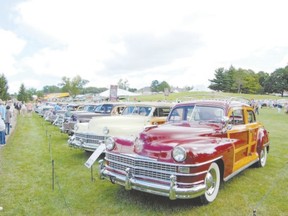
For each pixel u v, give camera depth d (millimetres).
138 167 4441
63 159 7980
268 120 22406
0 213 4297
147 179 4344
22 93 70250
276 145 10258
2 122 10164
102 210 4410
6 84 50188
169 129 4906
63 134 13695
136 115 8625
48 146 10211
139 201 4746
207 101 5895
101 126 7695
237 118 5918
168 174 4152
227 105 5641
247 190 5262
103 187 5477
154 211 4355
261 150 6816
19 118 25828
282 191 5223
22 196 5004
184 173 4039
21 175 6312
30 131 15078
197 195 4086
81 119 10656
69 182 5801
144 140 4543
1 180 5930
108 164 5012
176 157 4078
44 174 6398
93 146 7699
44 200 4820
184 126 5375
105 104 12508
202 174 4172
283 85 102500
